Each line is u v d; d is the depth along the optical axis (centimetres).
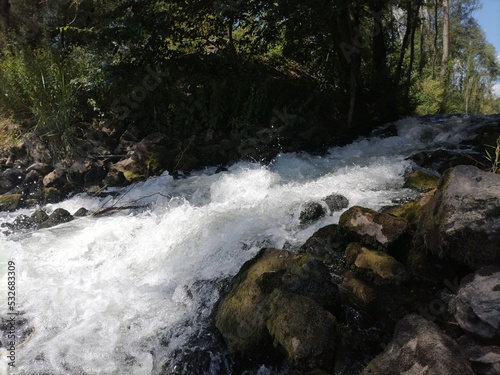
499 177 317
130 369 326
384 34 1206
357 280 358
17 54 849
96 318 370
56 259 475
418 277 344
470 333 261
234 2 855
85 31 884
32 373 324
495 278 267
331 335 294
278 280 338
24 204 660
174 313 374
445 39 2214
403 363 248
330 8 826
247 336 315
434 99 1766
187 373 315
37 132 761
